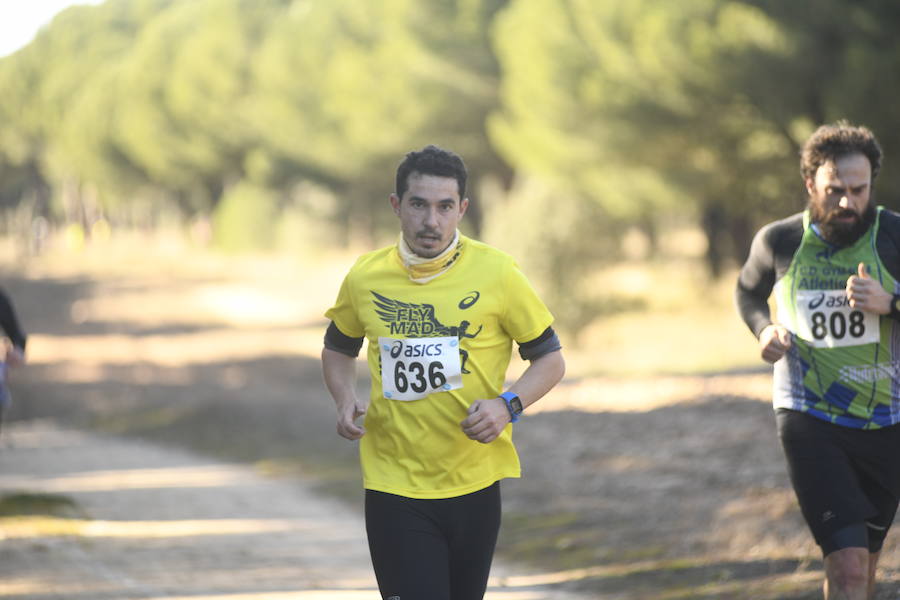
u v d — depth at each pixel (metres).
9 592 19.58
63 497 31.50
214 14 168.12
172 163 185.50
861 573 11.23
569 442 33.59
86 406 77.06
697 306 74.81
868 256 11.75
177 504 34.38
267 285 128.12
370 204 141.25
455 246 10.74
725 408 33.88
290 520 31.30
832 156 11.66
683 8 52.69
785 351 11.77
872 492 11.99
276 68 137.38
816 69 48.72
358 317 11.05
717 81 51.72
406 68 92.56
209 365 84.12
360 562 24.34
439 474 10.76
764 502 22.64
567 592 20.36
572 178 66.19
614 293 69.62
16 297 130.38
